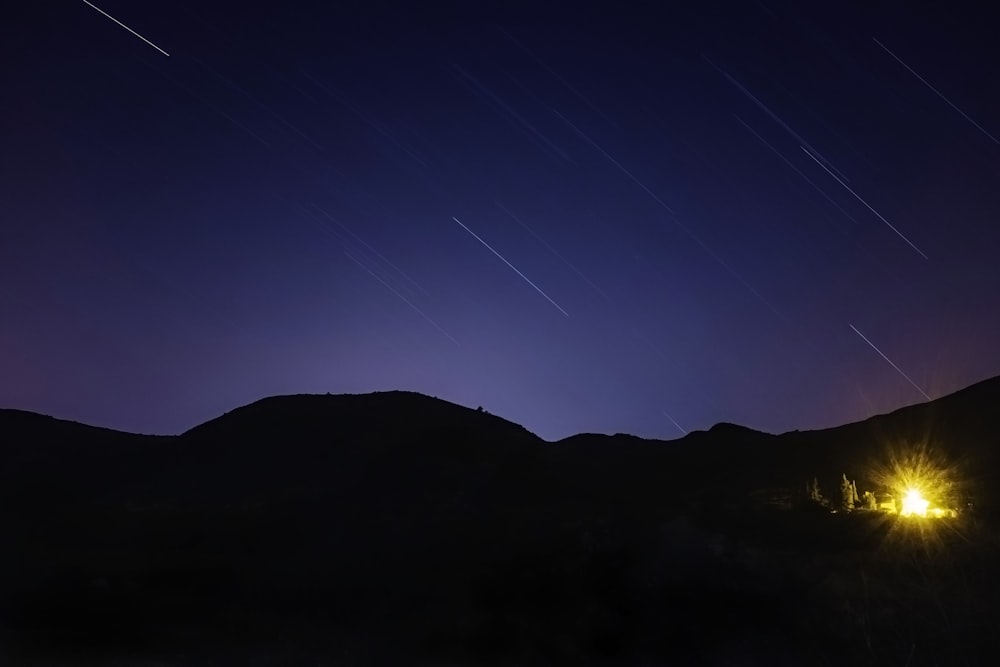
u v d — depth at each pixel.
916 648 18.41
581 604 23.09
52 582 26.77
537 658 20.34
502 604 23.97
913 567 21.66
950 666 17.64
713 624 20.83
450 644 21.48
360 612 24.34
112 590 25.95
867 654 18.48
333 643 21.72
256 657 20.27
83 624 22.44
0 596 25.12
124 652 20.14
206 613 24.11
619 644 20.66
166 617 23.56
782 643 19.48
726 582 22.72
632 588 23.39
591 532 28.39
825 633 19.53
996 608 19.16
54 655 19.70
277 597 25.92
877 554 22.88
